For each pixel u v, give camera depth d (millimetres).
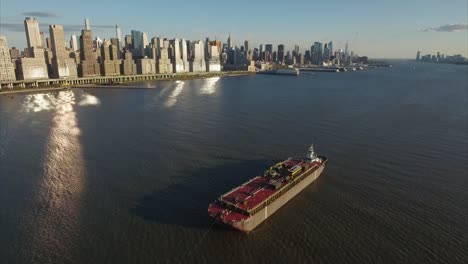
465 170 99688
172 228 67938
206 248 61719
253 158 111125
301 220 71875
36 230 67438
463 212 74688
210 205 71562
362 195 83312
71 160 109250
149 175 95938
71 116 187250
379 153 116125
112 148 122438
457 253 60625
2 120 175875
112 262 57750
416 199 81000
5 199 81000
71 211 75000
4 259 58750
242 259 58812
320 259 58875
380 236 65625
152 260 58250
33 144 128625
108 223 69875
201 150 119750
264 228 68812
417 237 65312
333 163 106312
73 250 61031
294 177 84062
